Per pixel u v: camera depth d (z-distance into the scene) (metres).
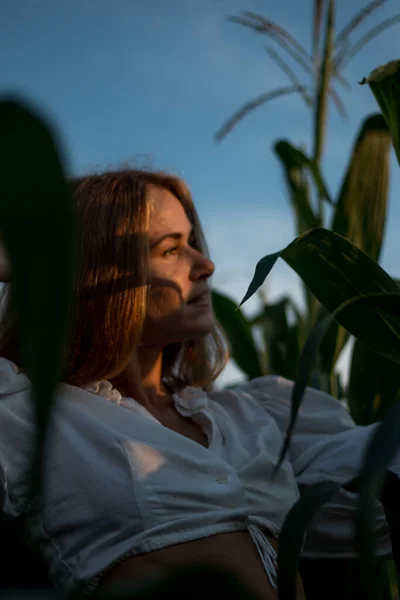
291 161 1.13
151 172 0.92
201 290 0.87
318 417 0.92
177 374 0.98
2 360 0.76
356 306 0.37
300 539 0.35
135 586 0.23
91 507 0.67
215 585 0.22
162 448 0.72
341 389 1.23
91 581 0.64
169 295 0.83
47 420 0.12
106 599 0.22
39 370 0.11
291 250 0.55
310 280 0.56
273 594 0.66
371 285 0.54
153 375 0.89
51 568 0.67
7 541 0.68
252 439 0.84
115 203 0.82
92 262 0.80
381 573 0.81
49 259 0.12
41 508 0.66
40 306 0.11
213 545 0.67
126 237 0.81
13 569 0.68
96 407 0.75
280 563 0.35
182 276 0.85
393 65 0.60
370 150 0.99
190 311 0.85
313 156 1.16
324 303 0.57
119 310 0.79
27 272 0.11
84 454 0.70
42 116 0.12
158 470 0.70
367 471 0.25
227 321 1.24
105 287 0.79
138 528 0.66
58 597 0.21
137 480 0.68
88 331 0.80
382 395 0.93
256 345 1.24
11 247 0.11
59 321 0.12
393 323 0.52
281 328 1.26
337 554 0.77
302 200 1.12
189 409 0.87
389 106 0.63
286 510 0.78
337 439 0.85
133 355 0.85
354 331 0.55
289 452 0.89
